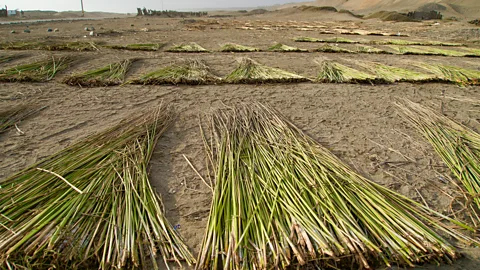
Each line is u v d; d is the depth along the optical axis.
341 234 2.00
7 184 2.49
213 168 2.87
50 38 10.59
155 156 3.13
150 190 2.53
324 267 1.90
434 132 3.65
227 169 2.77
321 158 2.94
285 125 3.63
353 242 1.95
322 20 29.83
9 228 1.99
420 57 8.42
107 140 3.20
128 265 1.93
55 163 2.77
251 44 10.12
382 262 1.97
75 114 4.04
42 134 3.48
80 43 8.48
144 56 7.40
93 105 4.34
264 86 5.35
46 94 4.65
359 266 1.89
